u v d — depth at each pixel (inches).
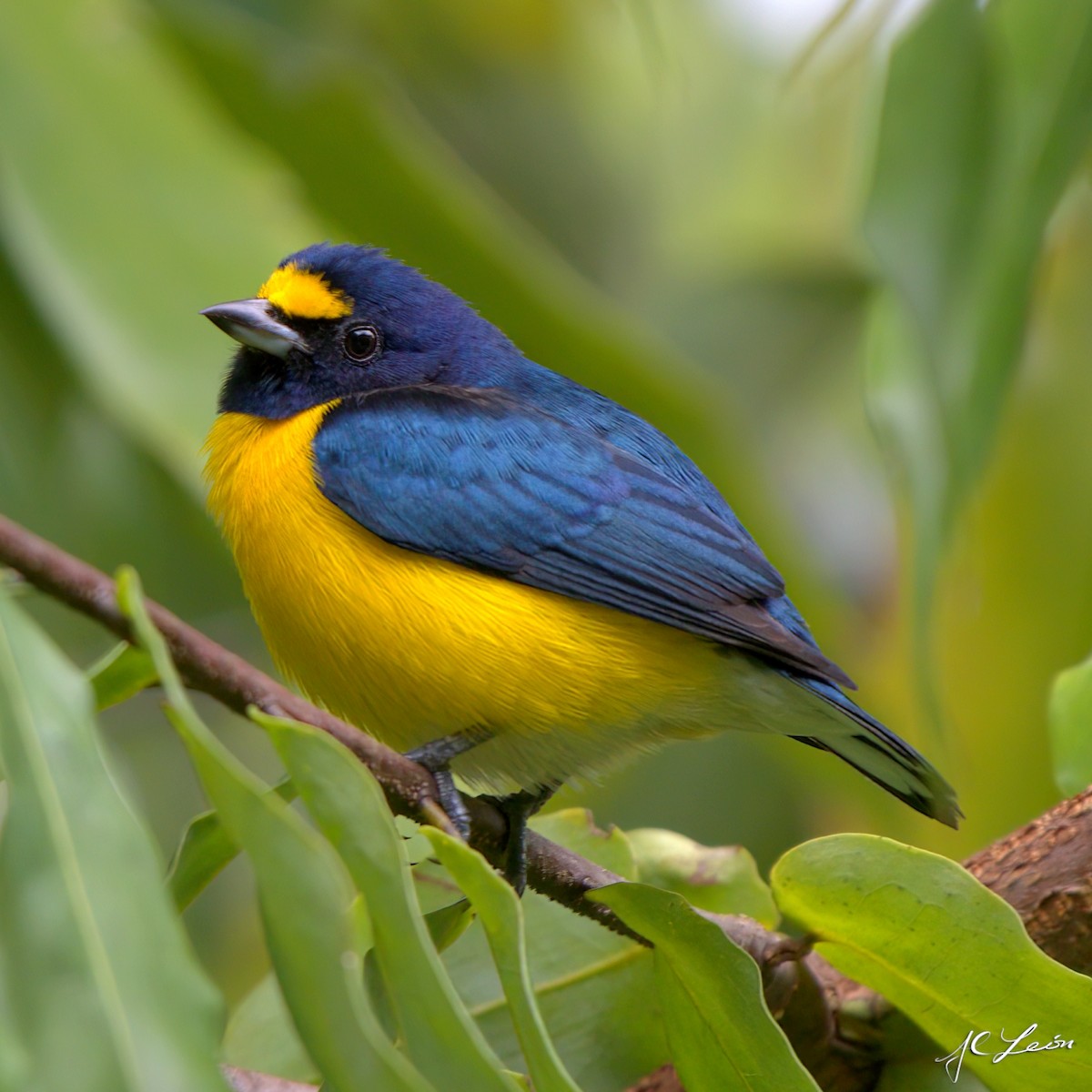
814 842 262.8
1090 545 443.2
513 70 653.3
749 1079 256.4
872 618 561.3
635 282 637.3
